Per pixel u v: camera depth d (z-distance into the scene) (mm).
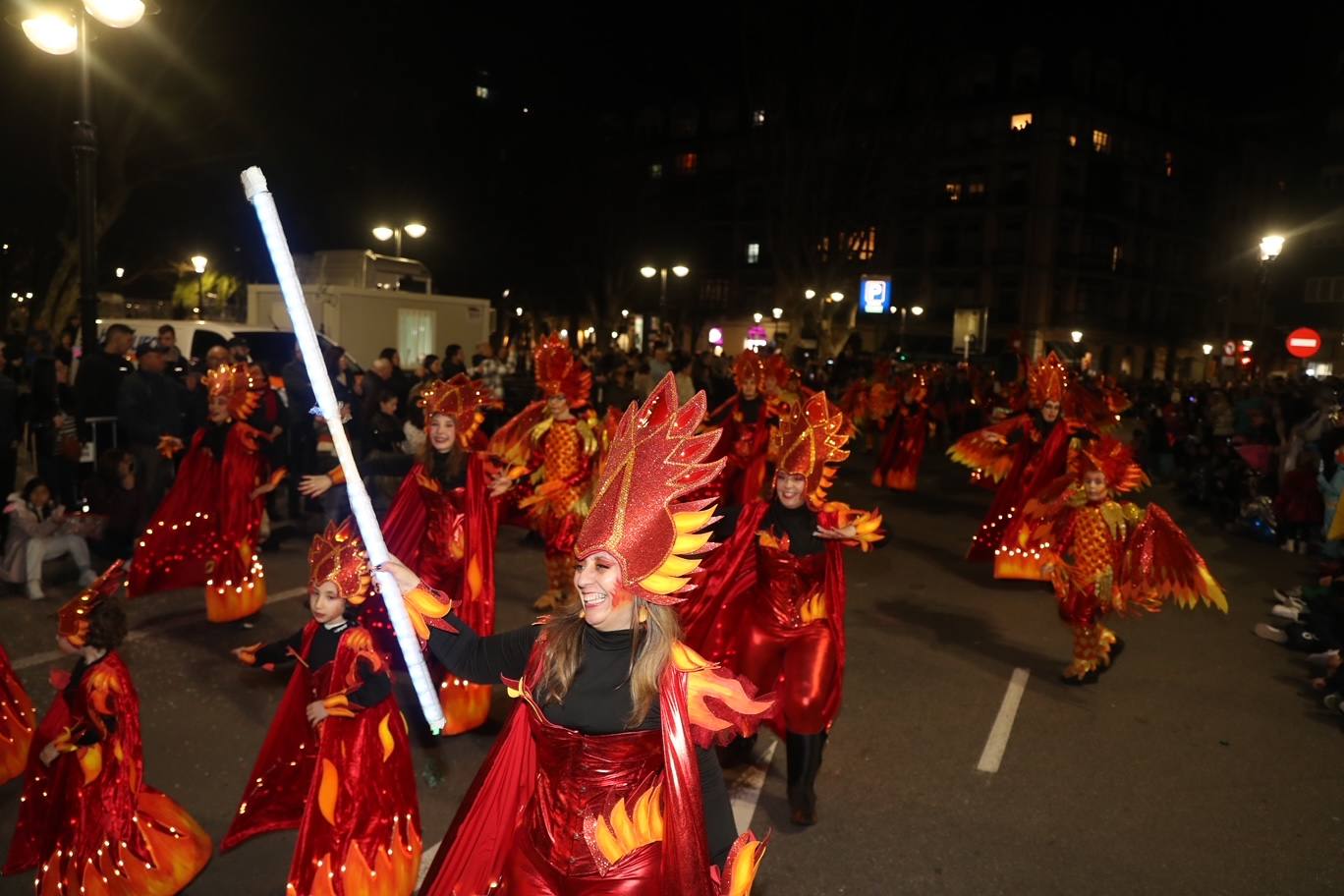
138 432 9414
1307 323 53406
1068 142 56656
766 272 65375
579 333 57812
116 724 3857
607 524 2670
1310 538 12516
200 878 4234
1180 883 4648
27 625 7484
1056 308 57906
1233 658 8172
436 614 2867
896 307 60750
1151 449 19766
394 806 3852
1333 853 4992
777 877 4512
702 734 2770
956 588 10094
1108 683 7430
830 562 5090
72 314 25062
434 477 5652
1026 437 10047
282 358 16203
